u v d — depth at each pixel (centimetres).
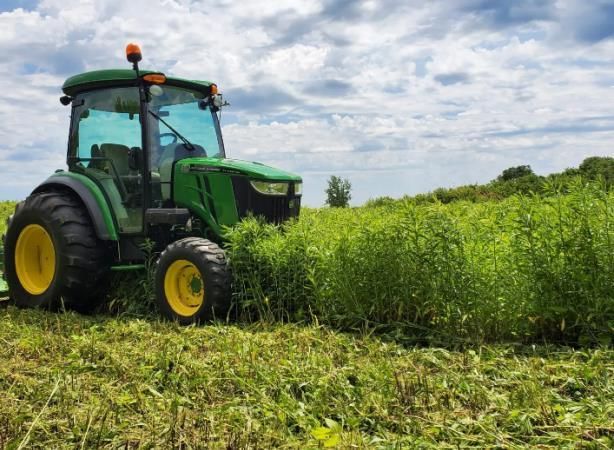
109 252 652
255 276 573
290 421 313
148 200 614
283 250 563
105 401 342
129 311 624
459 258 495
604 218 473
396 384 356
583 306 461
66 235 624
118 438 295
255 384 365
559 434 286
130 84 628
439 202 546
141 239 637
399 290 521
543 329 476
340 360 421
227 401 347
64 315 599
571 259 466
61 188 678
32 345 468
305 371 383
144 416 321
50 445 290
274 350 445
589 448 273
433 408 330
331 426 289
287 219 632
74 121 677
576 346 454
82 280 629
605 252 459
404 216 530
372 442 285
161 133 634
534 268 473
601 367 375
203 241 581
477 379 367
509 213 516
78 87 667
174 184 632
